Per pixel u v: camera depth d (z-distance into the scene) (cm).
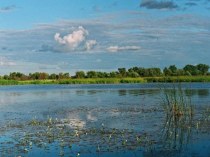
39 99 5606
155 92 6731
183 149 1927
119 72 13325
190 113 3177
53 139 2211
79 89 8944
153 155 1812
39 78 14575
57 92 7700
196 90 6838
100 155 1822
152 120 2920
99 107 4028
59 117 3231
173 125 2661
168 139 2170
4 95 6925
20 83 13875
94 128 2567
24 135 2362
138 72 13050
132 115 3253
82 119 3059
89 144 2052
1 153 1897
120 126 2641
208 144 2031
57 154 1859
